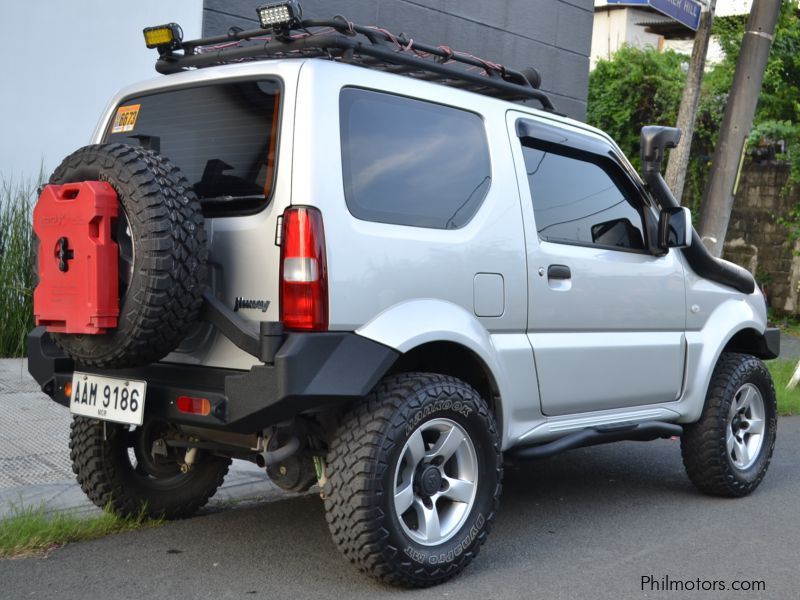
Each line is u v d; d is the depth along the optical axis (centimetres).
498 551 434
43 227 362
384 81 386
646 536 462
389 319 363
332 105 362
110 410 376
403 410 363
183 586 374
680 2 898
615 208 492
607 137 506
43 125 830
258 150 367
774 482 587
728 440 534
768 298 1598
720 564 422
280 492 520
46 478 511
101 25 855
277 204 355
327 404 348
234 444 390
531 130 451
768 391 560
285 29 390
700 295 532
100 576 383
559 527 477
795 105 1464
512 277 421
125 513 448
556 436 448
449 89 417
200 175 386
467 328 392
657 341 500
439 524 381
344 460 357
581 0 1188
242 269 363
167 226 340
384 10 961
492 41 1080
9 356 794
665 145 493
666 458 645
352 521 354
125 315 344
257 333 353
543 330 439
